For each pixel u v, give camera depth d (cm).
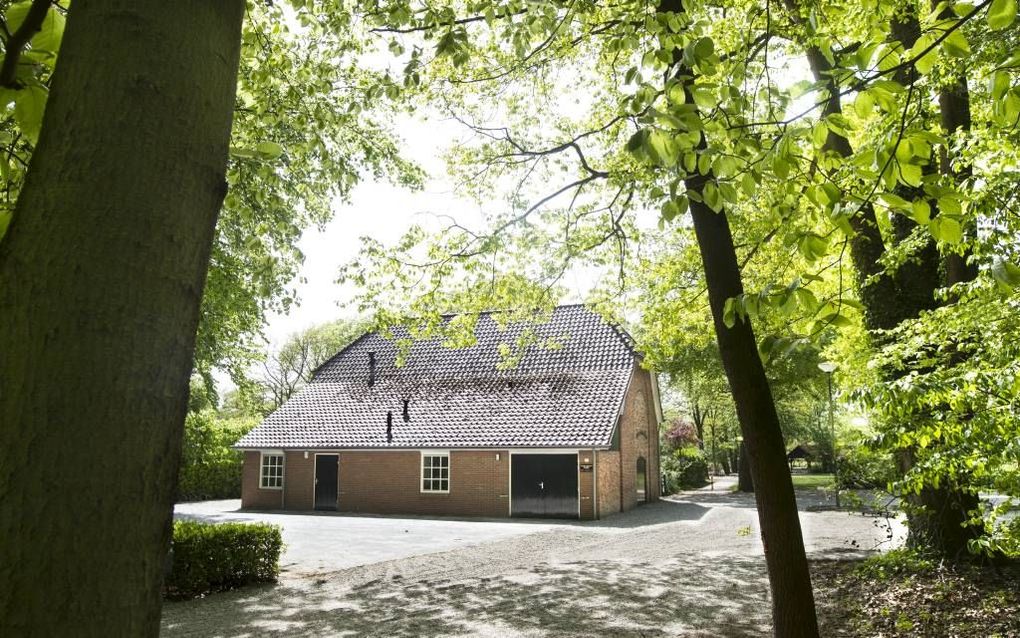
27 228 95
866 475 904
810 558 1140
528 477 2141
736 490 3231
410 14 457
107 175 96
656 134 237
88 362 90
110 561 88
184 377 101
